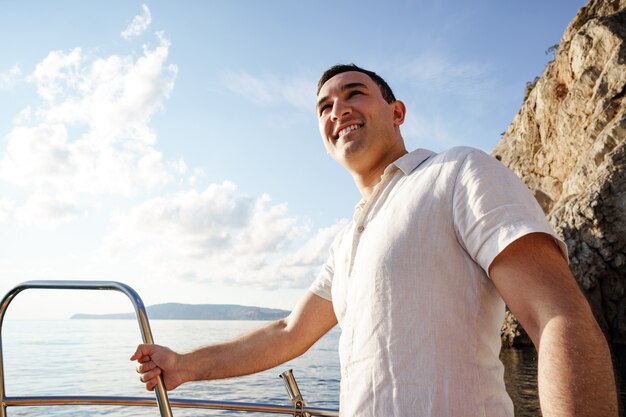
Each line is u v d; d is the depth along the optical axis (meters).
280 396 12.55
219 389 14.00
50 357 29.28
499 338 1.10
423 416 1.01
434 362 1.03
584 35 32.31
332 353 36.25
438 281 1.07
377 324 1.11
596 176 26.64
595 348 0.82
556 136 33.75
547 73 35.84
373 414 1.07
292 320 1.80
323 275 1.77
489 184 1.04
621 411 10.24
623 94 29.11
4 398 1.79
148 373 1.56
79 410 9.21
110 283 1.55
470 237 1.04
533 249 0.95
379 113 1.57
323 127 1.69
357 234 1.30
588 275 24.73
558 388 0.80
